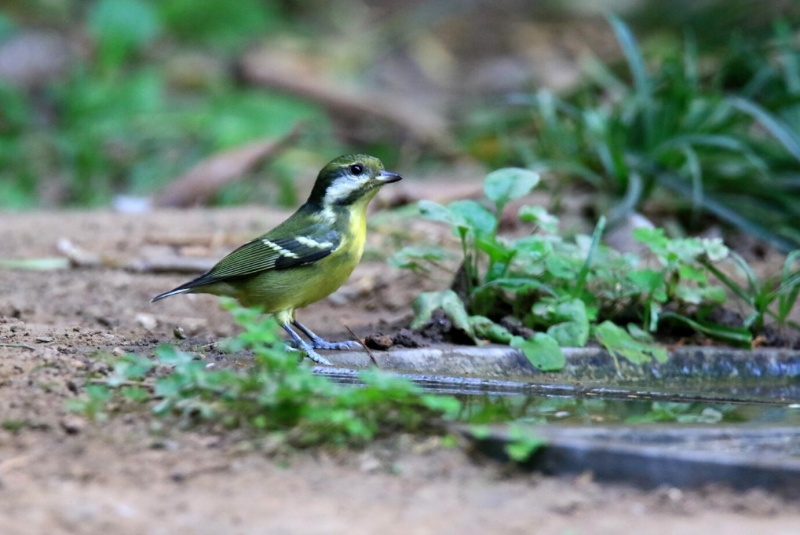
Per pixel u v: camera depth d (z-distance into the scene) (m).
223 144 23.80
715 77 18.05
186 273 14.36
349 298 13.20
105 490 6.89
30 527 6.30
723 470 6.98
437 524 6.52
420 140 23.94
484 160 21.36
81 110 25.75
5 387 8.30
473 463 7.41
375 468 7.29
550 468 7.28
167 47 31.50
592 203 16.05
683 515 6.73
